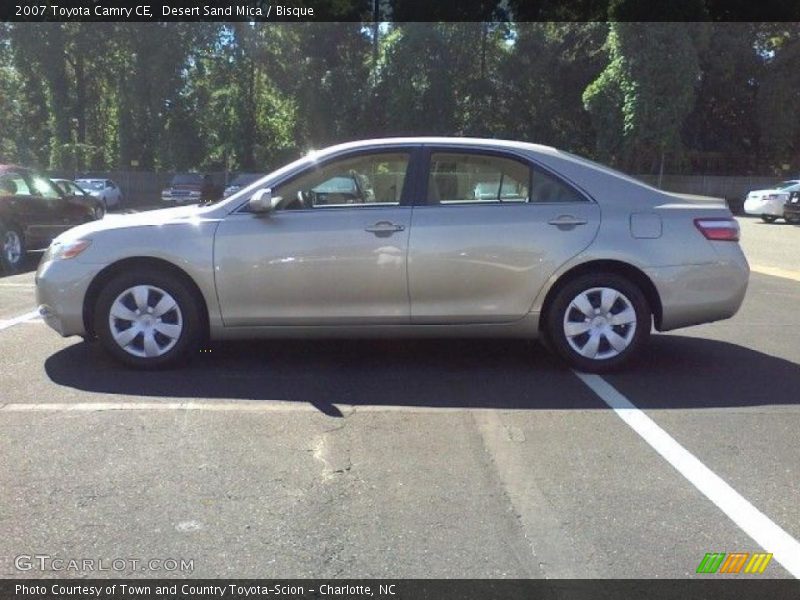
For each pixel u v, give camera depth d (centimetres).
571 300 577
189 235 565
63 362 609
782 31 4319
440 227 564
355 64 4566
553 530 349
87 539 337
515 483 397
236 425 474
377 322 573
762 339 729
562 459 428
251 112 4591
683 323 587
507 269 567
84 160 4512
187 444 443
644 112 3781
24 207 1173
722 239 581
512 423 484
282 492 384
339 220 564
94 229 577
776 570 318
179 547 332
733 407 518
